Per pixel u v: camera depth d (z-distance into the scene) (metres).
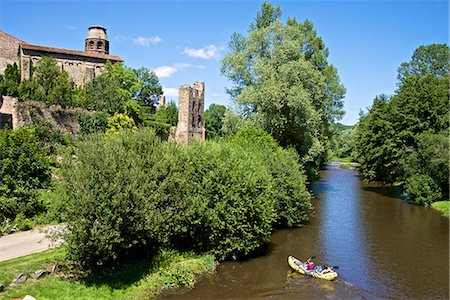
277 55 42.72
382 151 50.03
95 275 17.69
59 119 43.06
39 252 18.75
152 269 19.30
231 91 46.78
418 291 18.83
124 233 16.98
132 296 16.73
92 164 16.78
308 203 31.56
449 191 41.72
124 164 17.33
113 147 17.91
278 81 40.75
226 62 45.03
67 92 46.38
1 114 38.34
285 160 31.33
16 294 14.73
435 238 28.52
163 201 19.44
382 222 33.56
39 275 16.34
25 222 22.97
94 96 51.28
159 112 68.56
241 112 43.88
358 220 34.19
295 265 21.55
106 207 15.88
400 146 47.41
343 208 39.84
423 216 36.25
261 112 42.19
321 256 24.00
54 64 50.91
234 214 22.02
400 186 56.66
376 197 47.38
